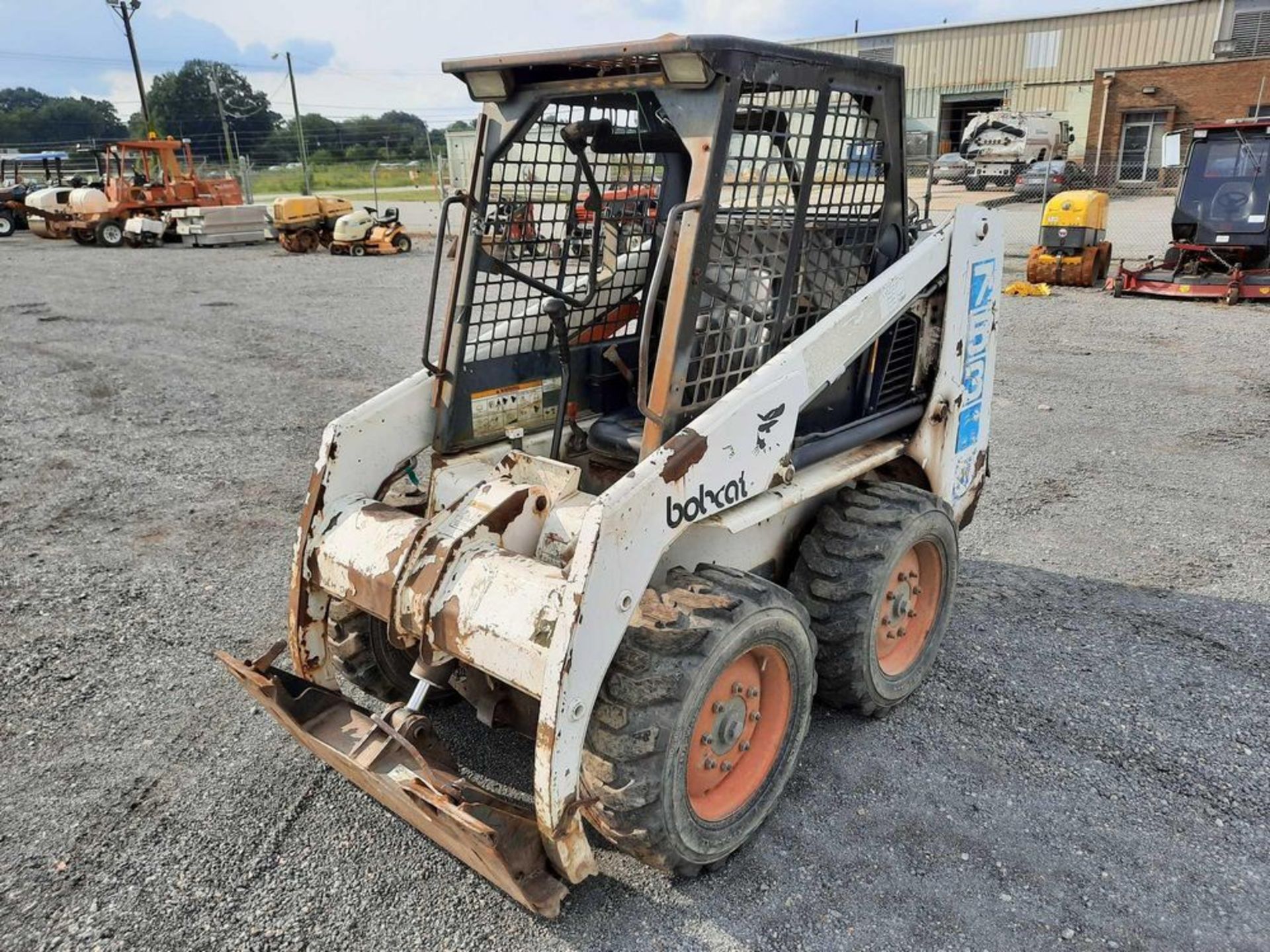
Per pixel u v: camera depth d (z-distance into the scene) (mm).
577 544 2432
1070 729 3518
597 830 2963
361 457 3193
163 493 6082
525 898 2420
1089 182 25750
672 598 2635
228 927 2652
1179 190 12633
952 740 3455
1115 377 8641
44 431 7414
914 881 2777
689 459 2580
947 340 3732
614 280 3643
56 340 10977
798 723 3010
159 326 11914
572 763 2410
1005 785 3201
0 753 3434
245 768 3342
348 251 20297
